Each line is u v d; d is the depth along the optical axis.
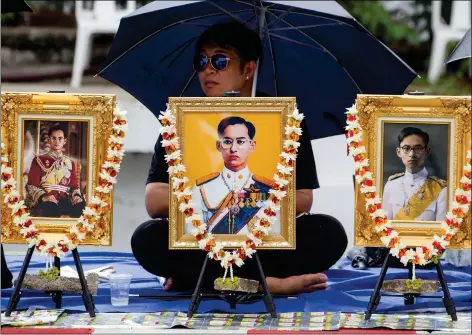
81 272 7.16
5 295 7.70
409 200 7.15
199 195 7.16
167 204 7.74
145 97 8.69
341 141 15.30
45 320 7.00
